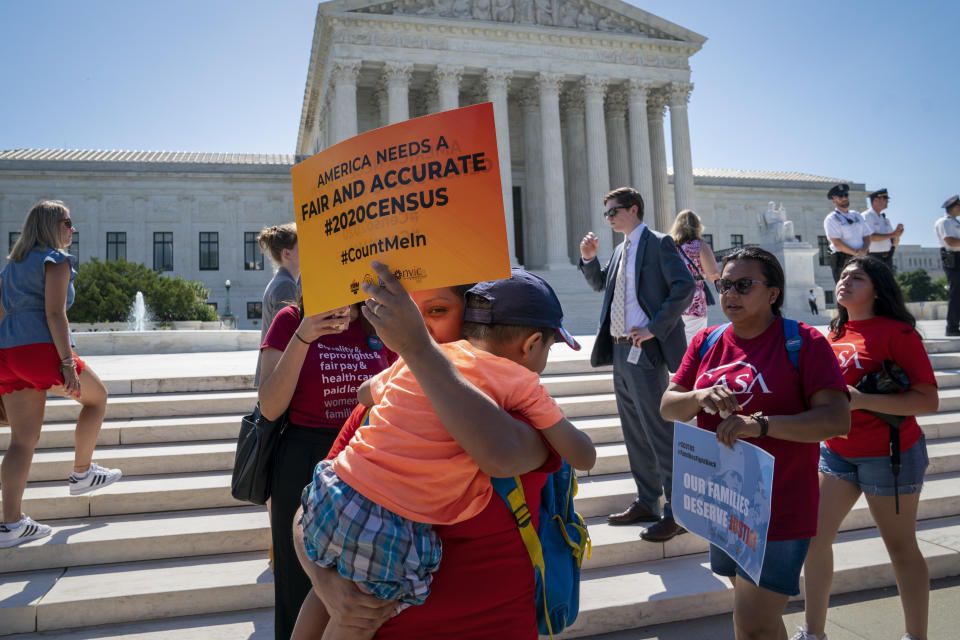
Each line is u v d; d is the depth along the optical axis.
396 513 1.62
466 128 1.57
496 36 38.69
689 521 2.83
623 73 40.94
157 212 46.34
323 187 1.76
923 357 3.37
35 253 4.21
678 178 41.56
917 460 3.46
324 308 1.77
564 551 1.97
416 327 1.53
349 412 2.96
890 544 3.51
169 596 3.78
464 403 1.52
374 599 1.63
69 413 6.12
